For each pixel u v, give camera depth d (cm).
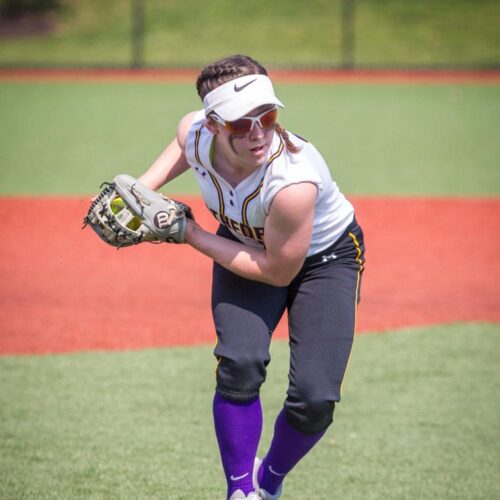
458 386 2053
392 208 3844
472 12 10594
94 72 8719
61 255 3123
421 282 2856
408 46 9856
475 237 3397
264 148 1223
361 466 1669
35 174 4519
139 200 1313
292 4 10931
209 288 2803
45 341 2334
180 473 1619
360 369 2153
